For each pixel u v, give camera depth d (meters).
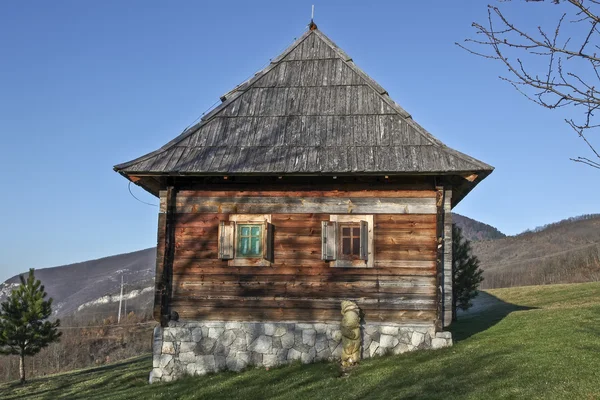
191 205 15.29
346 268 14.73
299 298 14.75
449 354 13.55
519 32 6.31
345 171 14.03
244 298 14.88
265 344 14.62
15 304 26.70
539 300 27.70
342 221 14.85
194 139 15.54
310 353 14.48
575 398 9.70
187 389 13.31
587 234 87.25
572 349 12.93
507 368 11.84
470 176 13.95
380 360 13.84
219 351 14.70
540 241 90.56
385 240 14.69
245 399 12.07
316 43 17.42
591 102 6.12
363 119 15.52
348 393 11.55
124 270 116.62
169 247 15.06
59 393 17.31
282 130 15.52
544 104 6.39
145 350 44.34
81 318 75.44
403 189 14.82
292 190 15.09
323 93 16.30
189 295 15.00
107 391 15.45
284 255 14.91
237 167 14.47
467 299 24.95
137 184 15.69
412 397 10.71
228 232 14.89
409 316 14.46
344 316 14.11
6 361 43.31
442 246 14.55
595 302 22.56
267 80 16.80
